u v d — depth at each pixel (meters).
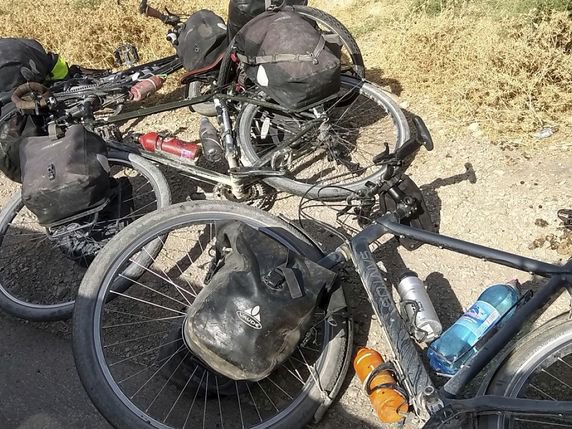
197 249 3.37
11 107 3.37
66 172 2.85
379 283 2.42
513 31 4.02
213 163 3.71
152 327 3.01
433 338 2.52
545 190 3.29
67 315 2.96
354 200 3.32
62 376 2.83
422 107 4.07
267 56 3.27
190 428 2.60
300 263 2.41
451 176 3.52
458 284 2.99
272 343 2.26
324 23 3.85
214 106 3.87
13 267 3.40
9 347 2.98
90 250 3.12
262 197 3.50
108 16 5.25
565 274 2.27
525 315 2.21
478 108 3.85
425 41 4.37
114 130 3.77
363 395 2.62
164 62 4.41
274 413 2.63
